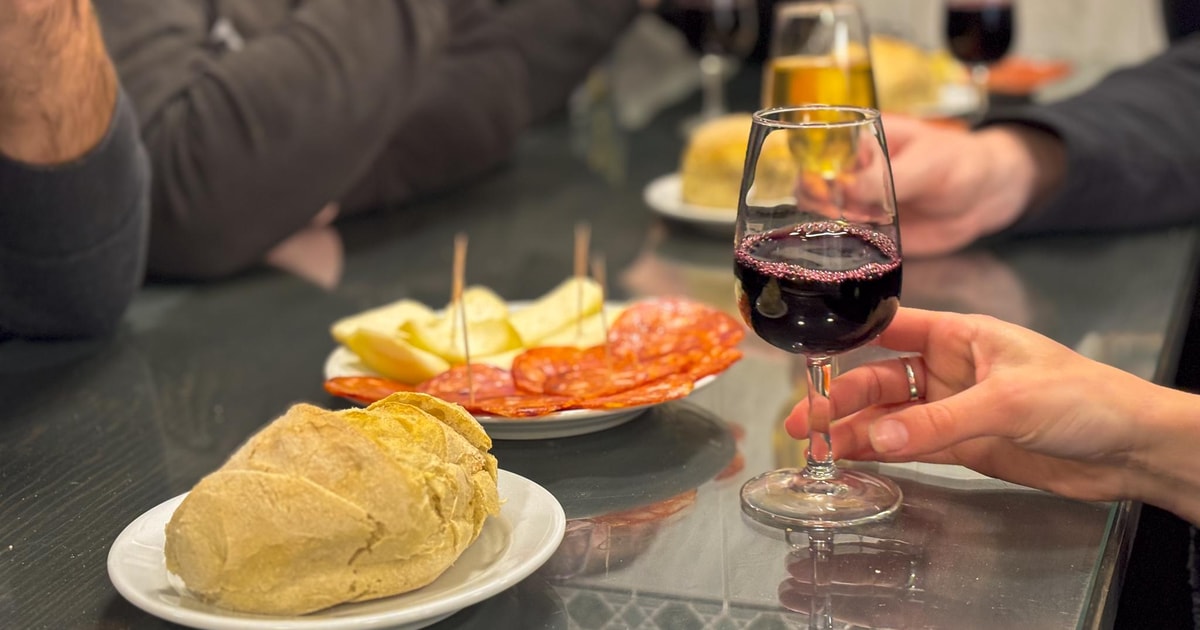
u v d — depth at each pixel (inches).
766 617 23.6
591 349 36.2
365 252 54.7
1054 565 25.7
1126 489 29.0
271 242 52.4
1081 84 86.5
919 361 31.9
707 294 46.4
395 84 55.2
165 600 22.6
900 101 76.6
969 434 27.8
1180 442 28.0
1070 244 53.5
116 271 42.3
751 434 33.2
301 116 51.4
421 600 22.7
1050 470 29.6
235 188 50.2
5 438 34.1
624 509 28.7
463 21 66.8
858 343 28.4
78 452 33.0
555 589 24.9
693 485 30.0
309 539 22.0
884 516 28.1
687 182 57.7
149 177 44.5
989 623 23.3
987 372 29.4
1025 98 81.6
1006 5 76.6
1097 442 27.9
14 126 37.7
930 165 50.1
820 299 27.1
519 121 68.5
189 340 43.2
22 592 25.2
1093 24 122.8
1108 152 53.6
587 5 77.5
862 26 51.3
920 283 47.9
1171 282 46.8
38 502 29.8
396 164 62.9
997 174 52.7
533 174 69.9
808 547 26.6
